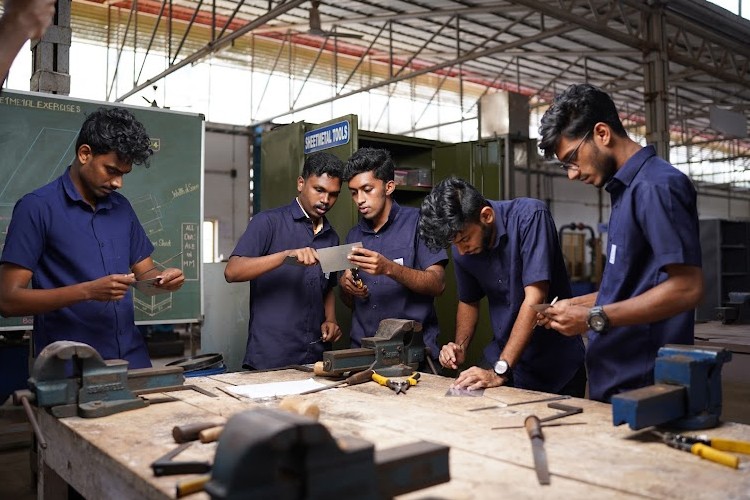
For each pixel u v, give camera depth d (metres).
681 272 1.53
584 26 6.95
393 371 2.14
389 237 2.64
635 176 1.65
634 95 13.41
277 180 4.04
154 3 9.59
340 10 9.60
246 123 11.82
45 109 3.72
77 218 2.05
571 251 13.16
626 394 1.35
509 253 2.18
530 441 1.37
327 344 2.78
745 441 1.30
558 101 1.70
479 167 4.33
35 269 2.00
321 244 2.75
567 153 1.70
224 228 11.72
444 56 11.59
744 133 9.04
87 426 1.51
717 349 1.45
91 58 10.04
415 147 4.21
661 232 1.53
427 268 2.54
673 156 17.38
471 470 1.19
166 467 1.15
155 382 1.89
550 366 2.27
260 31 10.81
